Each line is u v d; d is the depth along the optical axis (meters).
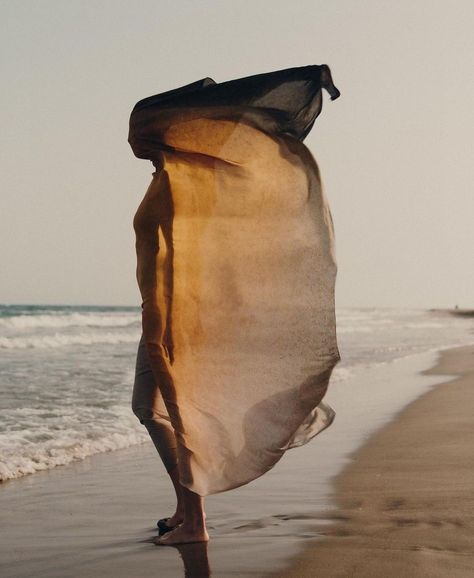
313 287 3.83
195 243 3.85
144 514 4.79
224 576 3.36
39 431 7.93
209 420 3.81
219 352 3.84
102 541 4.12
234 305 3.85
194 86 3.94
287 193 3.84
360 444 7.27
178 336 3.83
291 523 4.28
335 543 3.81
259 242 3.85
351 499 4.89
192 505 3.94
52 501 5.20
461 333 46.34
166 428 4.09
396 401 11.37
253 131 3.81
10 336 28.72
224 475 3.78
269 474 5.80
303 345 3.82
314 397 3.81
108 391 11.49
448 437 7.52
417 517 4.31
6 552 3.92
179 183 3.84
